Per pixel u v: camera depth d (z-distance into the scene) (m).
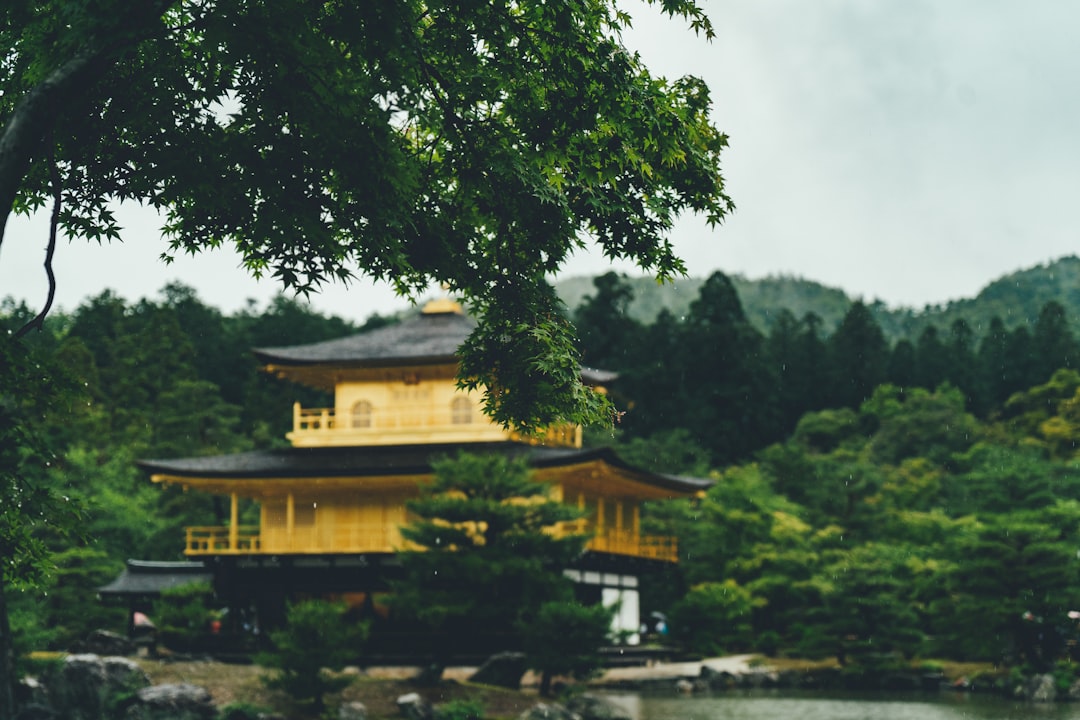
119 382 97.88
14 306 132.88
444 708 33.66
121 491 64.12
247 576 51.12
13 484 13.59
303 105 13.15
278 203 13.52
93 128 14.52
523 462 39.94
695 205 16.42
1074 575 44.56
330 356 52.19
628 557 52.78
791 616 59.09
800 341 135.62
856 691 46.75
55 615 51.66
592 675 38.62
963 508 69.19
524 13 14.86
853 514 66.94
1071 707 39.00
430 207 16.39
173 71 13.90
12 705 11.76
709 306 122.44
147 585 53.25
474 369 16.14
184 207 15.34
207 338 123.25
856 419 112.81
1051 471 74.06
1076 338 152.38
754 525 60.97
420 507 38.25
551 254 15.98
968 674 48.53
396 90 13.06
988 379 133.12
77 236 15.61
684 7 14.44
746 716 35.88
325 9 13.56
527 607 37.44
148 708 33.16
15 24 13.23
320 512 51.56
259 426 94.44
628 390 115.19
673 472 89.44
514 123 15.34
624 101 14.58
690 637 58.72
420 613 37.09
